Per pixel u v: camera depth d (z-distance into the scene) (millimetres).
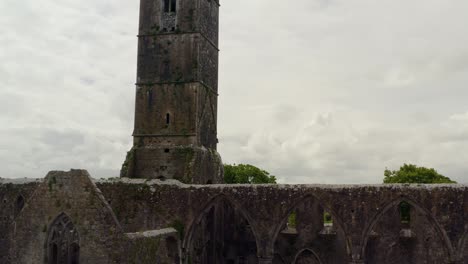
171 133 52438
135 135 53281
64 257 33031
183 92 52812
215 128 58500
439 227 41375
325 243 52906
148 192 46875
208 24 56562
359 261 42312
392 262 51688
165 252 38500
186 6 53875
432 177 79250
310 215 53719
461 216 41031
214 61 58531
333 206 43312
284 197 44281
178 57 53438
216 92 58938
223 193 45281
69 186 33219
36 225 33375
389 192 42438
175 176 51219
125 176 51438
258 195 44750
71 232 33125
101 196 32812
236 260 55312
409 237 51500
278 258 53906
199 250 49562
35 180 50062
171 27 54031
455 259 40875
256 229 44469
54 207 33250
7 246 49219
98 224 32406
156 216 46344
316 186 43875
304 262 53500
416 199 41938
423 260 50500
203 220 50781
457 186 41469
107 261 31922
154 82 53656
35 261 33062
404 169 82188
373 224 42562
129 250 32125
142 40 54594
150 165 52188
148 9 54906
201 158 52094
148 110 53469
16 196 49812
